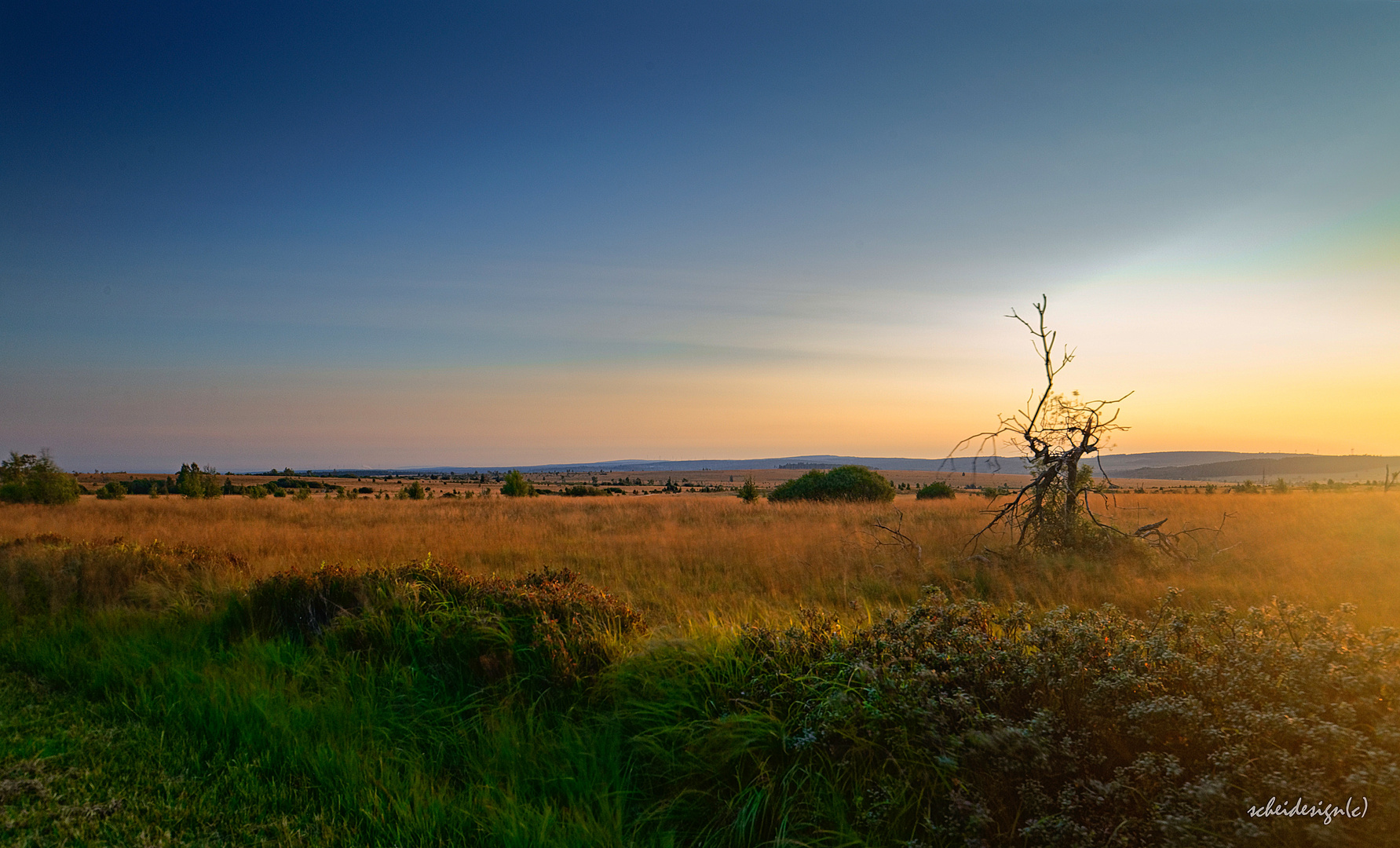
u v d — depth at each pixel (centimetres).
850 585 934
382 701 482
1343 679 275
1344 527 1407
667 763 374
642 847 323
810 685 380
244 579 872
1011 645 366
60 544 1036
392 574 668
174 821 347
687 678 424
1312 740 251
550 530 1817
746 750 353
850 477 3023
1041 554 1075
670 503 3244
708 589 931
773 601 843
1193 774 273
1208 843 234
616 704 427
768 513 2283
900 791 306
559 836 323
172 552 959
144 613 725
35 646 630
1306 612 377
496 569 1116
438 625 557
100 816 351
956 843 289
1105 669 330
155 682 539
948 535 1427
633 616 580
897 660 377
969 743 305
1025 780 289
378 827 339
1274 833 234
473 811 349
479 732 425
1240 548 1167
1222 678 302
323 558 1247
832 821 312
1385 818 225
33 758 416
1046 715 292
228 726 451
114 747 433
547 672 477
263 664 550
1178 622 365
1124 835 257
